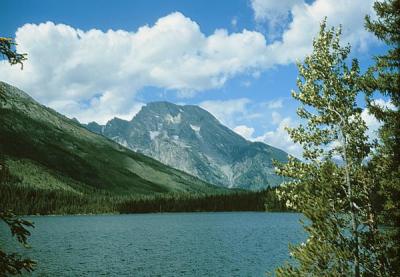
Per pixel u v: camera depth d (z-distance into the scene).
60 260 72.44
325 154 20.16
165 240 110.06
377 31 19.03
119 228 157.38
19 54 11.17
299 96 20.45
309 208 18.70
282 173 19.81
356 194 19.12
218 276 57.88
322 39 20.27
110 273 60.75
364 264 17.73
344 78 19.94
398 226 17.41
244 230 137.62
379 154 18.38
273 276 54.81
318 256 18.17
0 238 106.19
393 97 18.47
